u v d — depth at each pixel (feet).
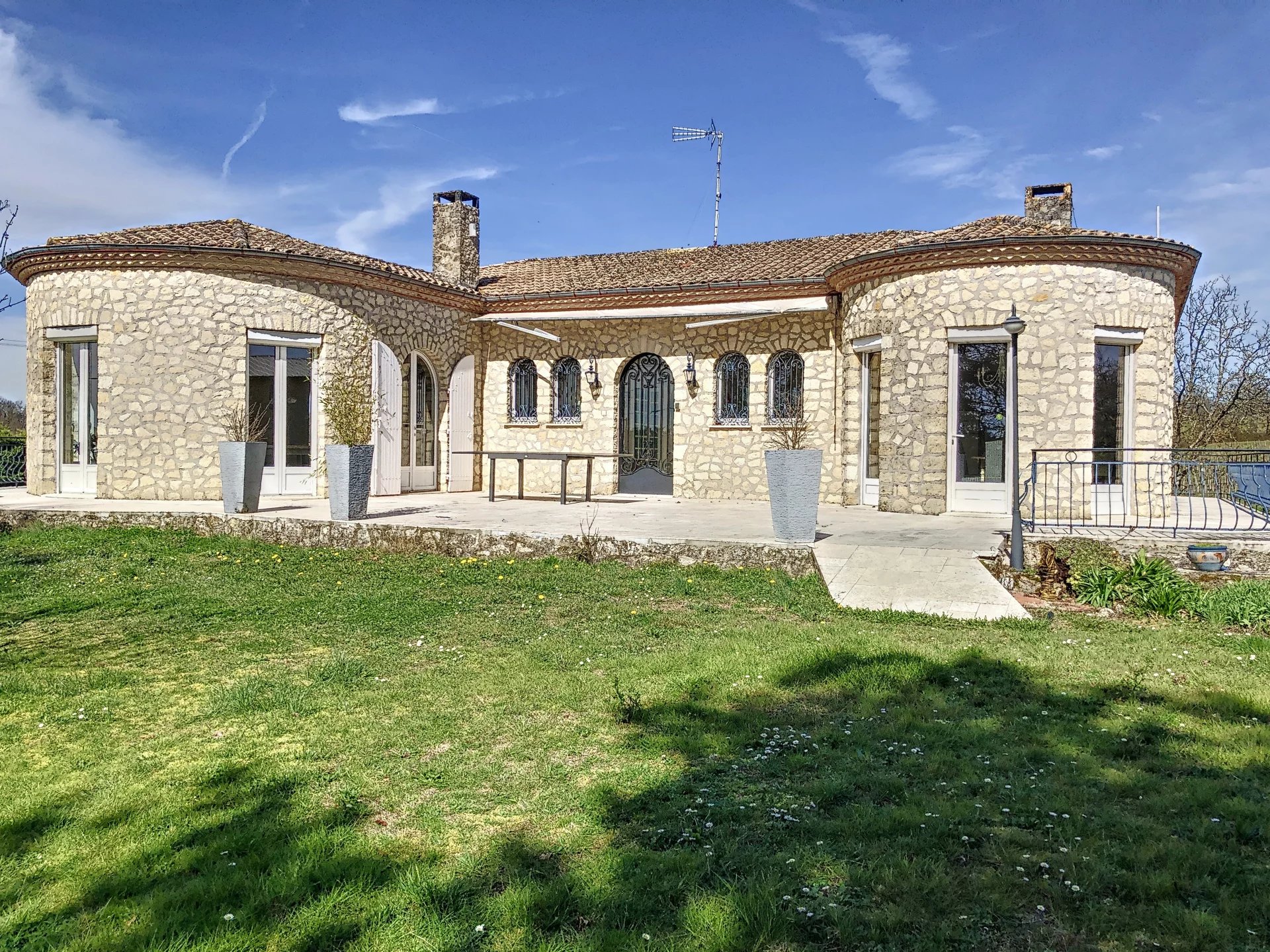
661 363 54.95
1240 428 81.56
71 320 47.01
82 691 18.02
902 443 42.96
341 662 19.75
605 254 67.05
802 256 54.54
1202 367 81.92
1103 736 14.78
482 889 10.25
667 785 13.01
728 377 53.16
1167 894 10.09
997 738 14.79
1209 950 9.03
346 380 46.96
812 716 15.97
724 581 29.60
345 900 10.00
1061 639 21.81
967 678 18.11
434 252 58.80
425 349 54.08
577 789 12.96
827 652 19.62
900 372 42.96
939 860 10.78
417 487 55.16
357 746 14.78
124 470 46.39
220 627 23.72
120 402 46.37
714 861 10.82
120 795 12.78
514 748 14.66
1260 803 12.25
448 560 33.99
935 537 33.63
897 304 43.11
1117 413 41.55
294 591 28.32
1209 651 21.03
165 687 18.37
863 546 31.35
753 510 45.29
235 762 14.05
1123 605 26.63
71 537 37.83
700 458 53.01
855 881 10.33
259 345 47.73
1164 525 35.94
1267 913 9.70
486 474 58.90
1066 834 11.41
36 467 49.11
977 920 9.61
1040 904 9.89
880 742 14.71
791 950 9.11
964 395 42.22
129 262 45.98
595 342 55.67
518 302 56.90
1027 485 35.55
